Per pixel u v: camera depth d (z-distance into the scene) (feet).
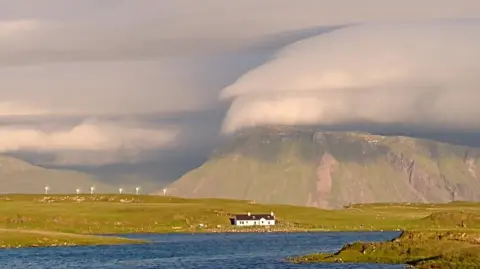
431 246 587.68
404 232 636.89
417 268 529.04
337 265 587.68
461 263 521.24
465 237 594.65
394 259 587.68
